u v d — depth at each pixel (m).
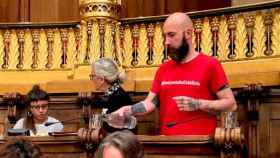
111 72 6.64
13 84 10.58
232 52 9.68
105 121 6.02
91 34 10.34
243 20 9.63
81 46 10.41
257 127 8.38
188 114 5.58
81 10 10.57
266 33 9.40
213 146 5.23
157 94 5.88
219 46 9.82
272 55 9.26
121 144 3.41
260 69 9.27
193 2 13.30
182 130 5.58
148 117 9.17
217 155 5.23
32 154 3.22
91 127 6.05
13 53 10.93
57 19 12.86
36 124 7.70
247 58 9.48
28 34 10.96
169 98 5.71
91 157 5.78
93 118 6.09
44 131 7.63
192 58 5.70
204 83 5.61
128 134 3.49
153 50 10.30
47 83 9.94
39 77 10.76
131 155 3.41
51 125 7.72
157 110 9.12
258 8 9.44
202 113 5.57
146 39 10.38
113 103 6.48
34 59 10.88
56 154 6.02
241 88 8.91
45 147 6.04
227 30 9.77
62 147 6.00
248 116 8.39
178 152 5.38
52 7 12.90
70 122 9.43
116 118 5.86
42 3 12.97
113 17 10.44
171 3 13.14
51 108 9.58
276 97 8.40
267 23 9.40
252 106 8.37
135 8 12.76
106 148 3.41
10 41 10.98
